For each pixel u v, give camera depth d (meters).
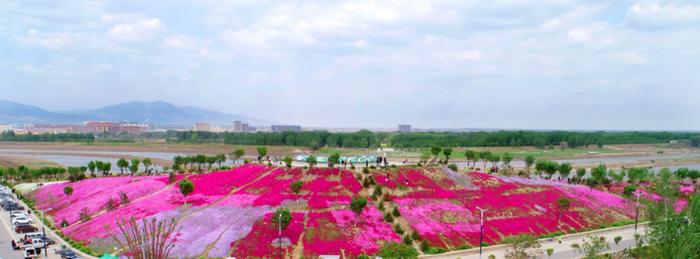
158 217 73.31
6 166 179.12
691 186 124.50
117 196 91.62
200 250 62.41
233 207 75.69
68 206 95.56
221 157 137.75
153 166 178.88
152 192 94.56
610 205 94.19
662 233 54.03
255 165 101.44
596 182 112.69
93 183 109.44
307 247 63.59
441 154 197.75
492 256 61.88
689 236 50.06
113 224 74.69
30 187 123.44
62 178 141.12
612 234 79.44
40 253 67.81
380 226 70.88
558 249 69.62
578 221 83.38
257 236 66.12
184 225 69.81
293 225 68.88
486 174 103.94
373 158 122.56
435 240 68.69
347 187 83.81
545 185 100.81
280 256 60.84
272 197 78.94
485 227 74.94
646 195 89.38
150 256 55.03
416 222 73.44
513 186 96.00
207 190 87.00
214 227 69.00
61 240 74.81
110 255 60.91
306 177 88.44
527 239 62.41
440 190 86.94
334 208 75.25
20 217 87.56
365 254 61.09
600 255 64.69
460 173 99.38
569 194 96.00
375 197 79.62
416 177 92.12
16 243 73.31
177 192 87.75
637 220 85.69
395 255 59.34
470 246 68.50
